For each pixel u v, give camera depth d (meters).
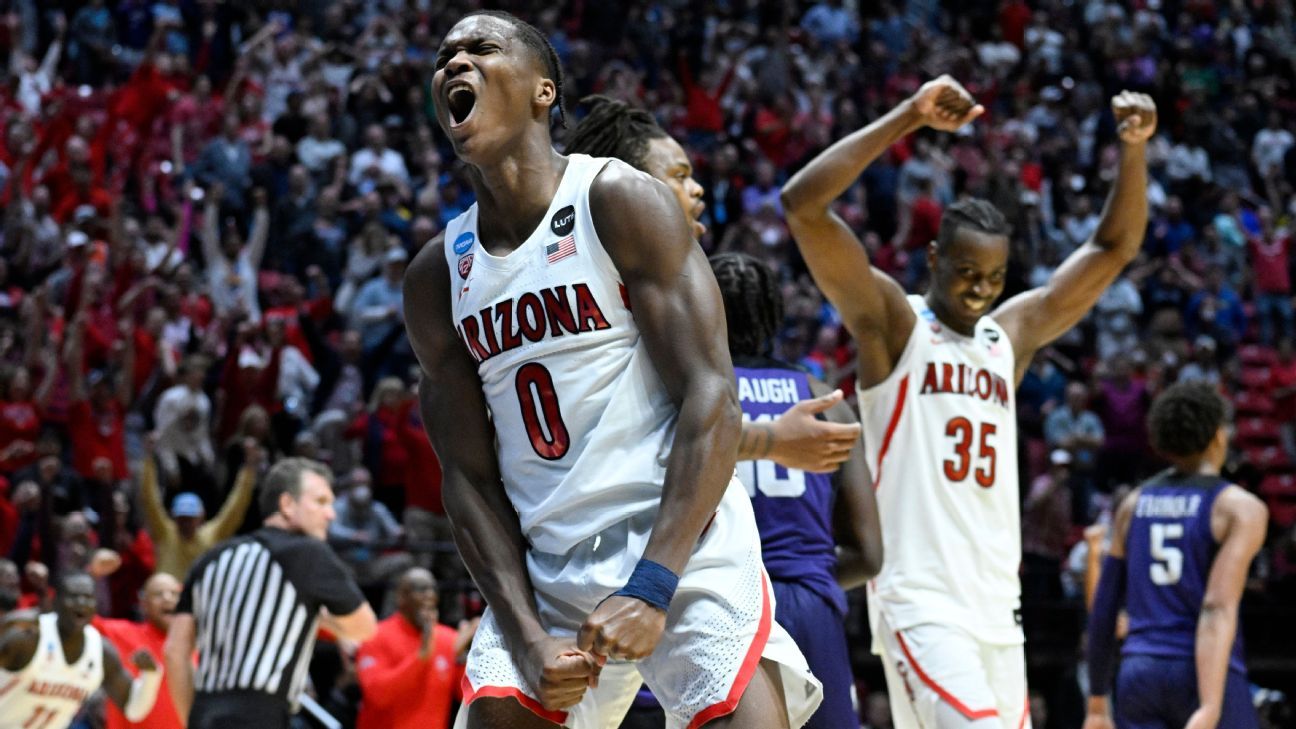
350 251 12.05
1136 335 13.52
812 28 16.86
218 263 11.64
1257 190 16.44
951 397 3.99
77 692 5.35
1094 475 11.56
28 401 9.24
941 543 3.90
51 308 10.40
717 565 2.21
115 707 5.69
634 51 15.61
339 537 9.04
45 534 8.24
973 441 3.99
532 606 2.27
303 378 10.65
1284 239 14.48
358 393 10.67
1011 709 3.96
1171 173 15.77
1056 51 17.23
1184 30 17.80
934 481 3.95
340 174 12.80
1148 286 14.00
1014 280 13.16
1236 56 17.83
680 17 15.92
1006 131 15.54
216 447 9.92
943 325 4.07
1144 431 11.80
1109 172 15.63
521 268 2.26
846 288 3.86
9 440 9.10
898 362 4.00
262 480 9.15
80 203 12.04
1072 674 9.23
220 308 11.47
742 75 15.80
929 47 16.80
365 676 6.27
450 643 6.32
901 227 13.88
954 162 14.88
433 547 8.81
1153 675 4.50
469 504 2.37
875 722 8.68
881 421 4.01
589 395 2.23
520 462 2.30
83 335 9.34
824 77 16.00
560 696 2.12
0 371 9.22
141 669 5.27
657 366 2.23
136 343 10.14
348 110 13.93
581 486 2.21
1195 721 4.29
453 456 2.40
